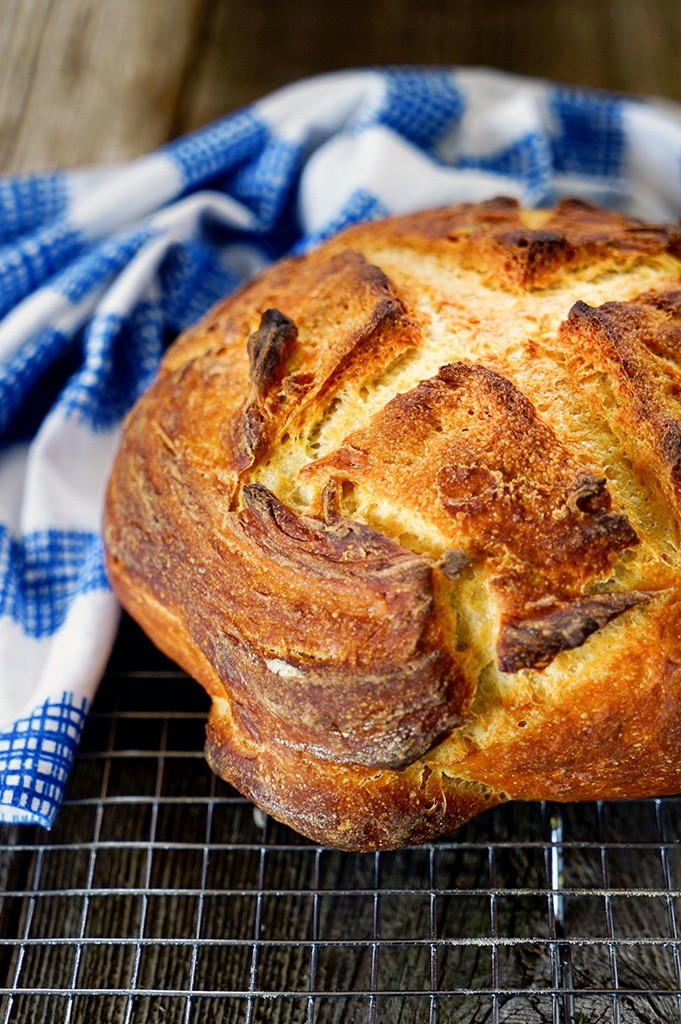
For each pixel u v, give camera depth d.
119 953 0.44
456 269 0.45
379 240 0.47
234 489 0.41
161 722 0.48
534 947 0.44
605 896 0.42
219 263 0.57
